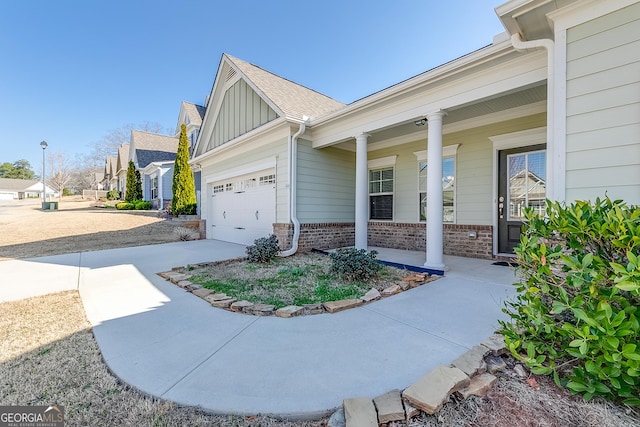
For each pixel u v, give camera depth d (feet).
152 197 72.49
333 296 13.11
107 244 30.58
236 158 30.48
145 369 7.57
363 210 21.15
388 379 6.95
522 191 19.51
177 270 18.51
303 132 23.31
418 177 25.00
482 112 19.61
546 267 6.91
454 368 6.72
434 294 13.26
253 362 7.85
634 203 8.81
